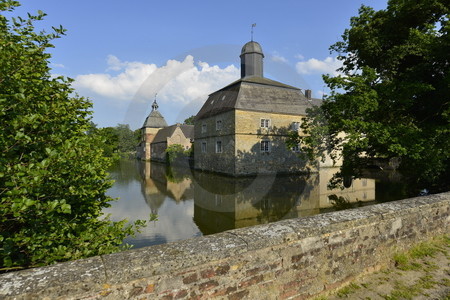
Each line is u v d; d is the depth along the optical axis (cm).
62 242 298
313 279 256
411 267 319
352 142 878
